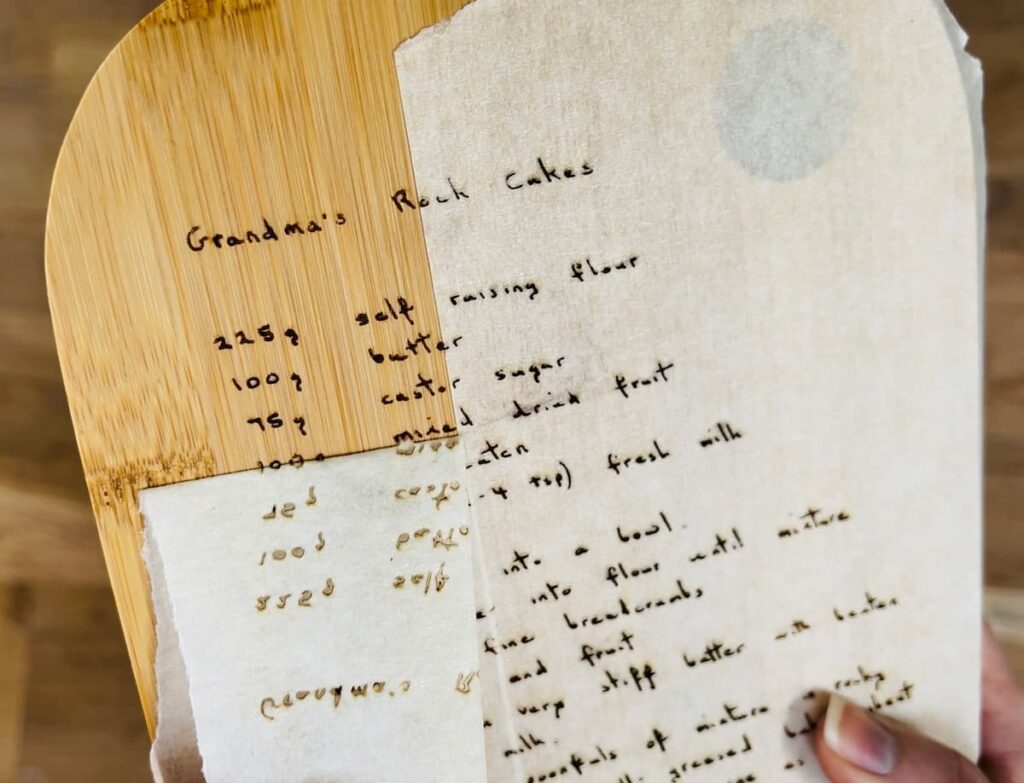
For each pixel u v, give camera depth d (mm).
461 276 194
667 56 187
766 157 192
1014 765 296
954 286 200
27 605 358
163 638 201
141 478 195
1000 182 341
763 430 206
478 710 210
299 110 185
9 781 365
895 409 206
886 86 190
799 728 222
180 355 192
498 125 188
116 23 332
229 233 188
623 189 192
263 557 200
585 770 217
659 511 208
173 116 183
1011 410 354
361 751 208
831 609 217
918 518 213
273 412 196
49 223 185
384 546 202
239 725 204
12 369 342
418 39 184
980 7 332
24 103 332
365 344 195
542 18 184
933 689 223
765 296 199
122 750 363
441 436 200
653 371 201
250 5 181
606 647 213
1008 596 363
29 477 349
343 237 191
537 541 206
